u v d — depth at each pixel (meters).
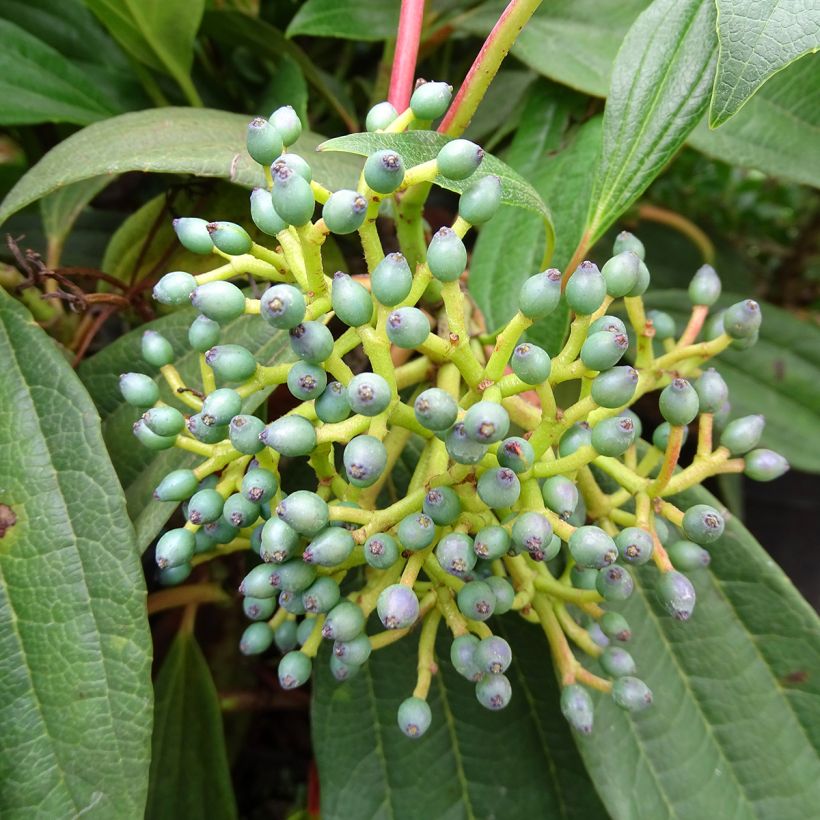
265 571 0.10
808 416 0.20
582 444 0.10
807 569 0.26
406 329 0.09
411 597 0.09
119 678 0.11
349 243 0.18
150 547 0.17
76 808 0.10
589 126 0.16
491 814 0.14
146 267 0.16
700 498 0.14
